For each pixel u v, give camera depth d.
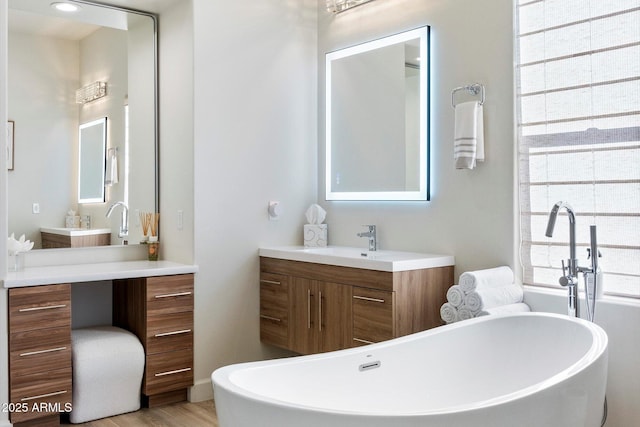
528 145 3.24
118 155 4.01
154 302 3.60
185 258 3.90
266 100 4.17
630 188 2.85
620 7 2.88
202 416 3.52
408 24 3.82
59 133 3.81
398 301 3.23
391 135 3.93
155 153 4.14
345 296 3.52
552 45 3.13
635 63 2.83
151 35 4.13
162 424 3.38
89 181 3.91
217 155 3.92
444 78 3.61
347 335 3.51
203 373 3.87
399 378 2.72
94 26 3.93
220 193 3.94
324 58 4.41
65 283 3.28
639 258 2.83
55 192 3.79
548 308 3.13
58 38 3.81
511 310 3.12
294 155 4.34
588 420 2.25
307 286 3.78
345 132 4.26
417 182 3.76
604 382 2.36
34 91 3.72
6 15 3.19
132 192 4.06
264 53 4.15
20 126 3.67
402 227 3.86
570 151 3.07
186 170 3.88
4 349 3.10
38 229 3.72
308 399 2.42
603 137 2.94
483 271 3.14
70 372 3.30
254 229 4.12
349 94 4.23
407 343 2.77
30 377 3.17
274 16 4.21
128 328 3.82
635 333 2.79
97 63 3.94
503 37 3.30
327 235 4.38
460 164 3.34
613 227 2.91
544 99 3.17
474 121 3.32
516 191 3.27
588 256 2.88
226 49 3.96
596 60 2.96
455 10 3.55
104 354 3.44
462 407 1.80
